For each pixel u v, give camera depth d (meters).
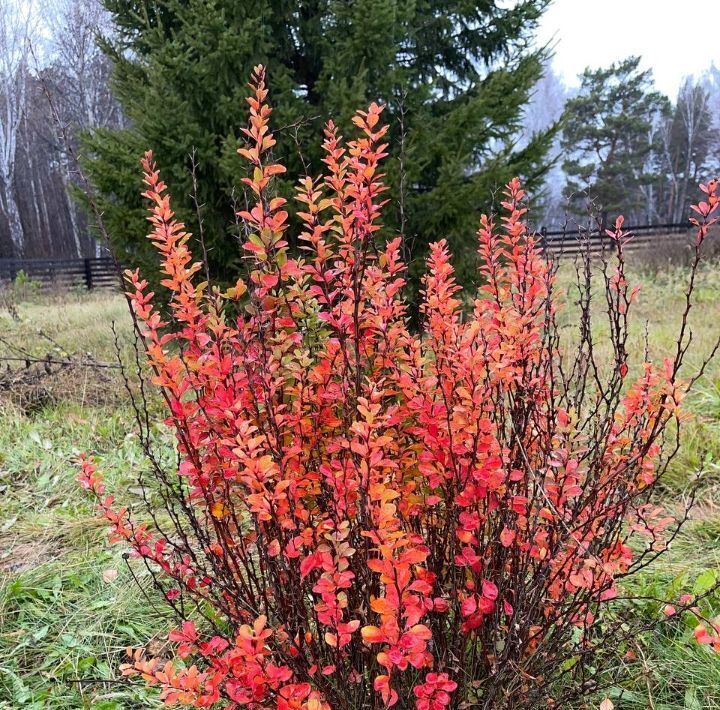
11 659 2.41
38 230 28.45
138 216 5.38
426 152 5.19
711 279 9.27
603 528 1.88
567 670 1.83
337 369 1.70
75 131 5.88
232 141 4.76
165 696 1.48
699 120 37.50
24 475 4.09
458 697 1.69
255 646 1.32
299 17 5.48
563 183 38.31
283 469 1.50
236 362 1.55
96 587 2.82
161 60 5.05
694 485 3.27
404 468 1.73
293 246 5.10
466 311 5.42
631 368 4.58
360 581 1.64
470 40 6.06
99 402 5.34
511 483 1.71
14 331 8.00
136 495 3.74
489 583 1.53
